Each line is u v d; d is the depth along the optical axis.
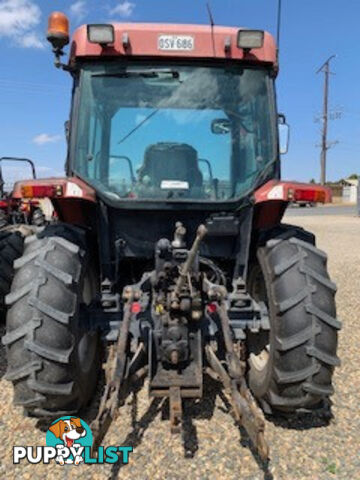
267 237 3.05
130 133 3.17
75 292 2.71
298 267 2.79
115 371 2.41
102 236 3.06
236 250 3.11
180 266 2.72
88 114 3.13
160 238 3.11
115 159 3.16
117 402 2.27
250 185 3.18
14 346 2.59
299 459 2.53
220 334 2.88
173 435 2.71
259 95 3.22
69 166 3.13
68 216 3.20
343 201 47.41
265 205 3.14
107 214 3.06
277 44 3.22
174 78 3.18
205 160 3.20
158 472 2.41
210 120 3.20
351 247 11.77
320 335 2.67
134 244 3.12
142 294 2.89
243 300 2.99
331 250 11.18
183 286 2.65
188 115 3.19
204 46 3.12
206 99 3.19
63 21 3.07
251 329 2.98
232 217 3.02
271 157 3.16
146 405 3.04
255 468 2.45
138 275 3.40
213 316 2.88
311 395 2.67
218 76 3.20
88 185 3.03
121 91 3.16
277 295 2.77
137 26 3.11
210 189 3.20
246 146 3.21
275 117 3.22
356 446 2.68
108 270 3.09
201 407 3.00
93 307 2.95
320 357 2.64
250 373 3.15
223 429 2.77
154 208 3.02
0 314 4.73
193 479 2.36
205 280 2.87
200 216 3.10
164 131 3.19
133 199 3.00
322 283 2.77
